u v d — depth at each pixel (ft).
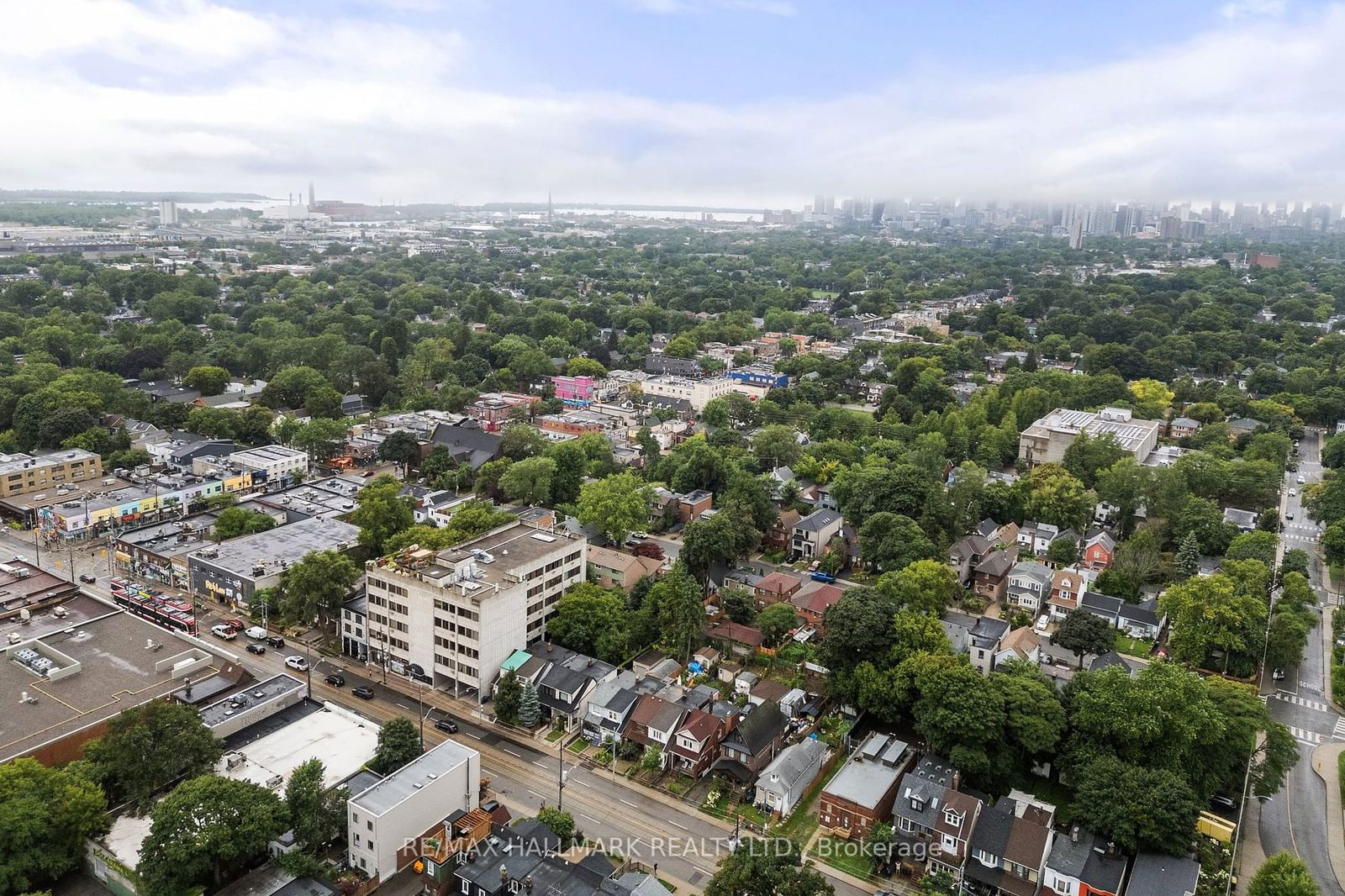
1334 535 625.41
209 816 306.35
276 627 518.37
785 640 506.07
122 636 453.99
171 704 360.28
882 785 368.27
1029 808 354.13
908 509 639.35
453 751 366.43
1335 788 405.39
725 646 503.61
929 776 371.35
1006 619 559.79
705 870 339.16
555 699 437.17
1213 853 344.49
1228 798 381.60
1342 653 515.50
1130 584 575.79
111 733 345.31
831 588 544.62
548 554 495.41
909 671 408.05
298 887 309.22
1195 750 369.30
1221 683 403.75
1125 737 362.74
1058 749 383.65
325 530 622.13
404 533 575.38
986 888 329.72
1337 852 363.15
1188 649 487.20
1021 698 381.60
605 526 622.54
